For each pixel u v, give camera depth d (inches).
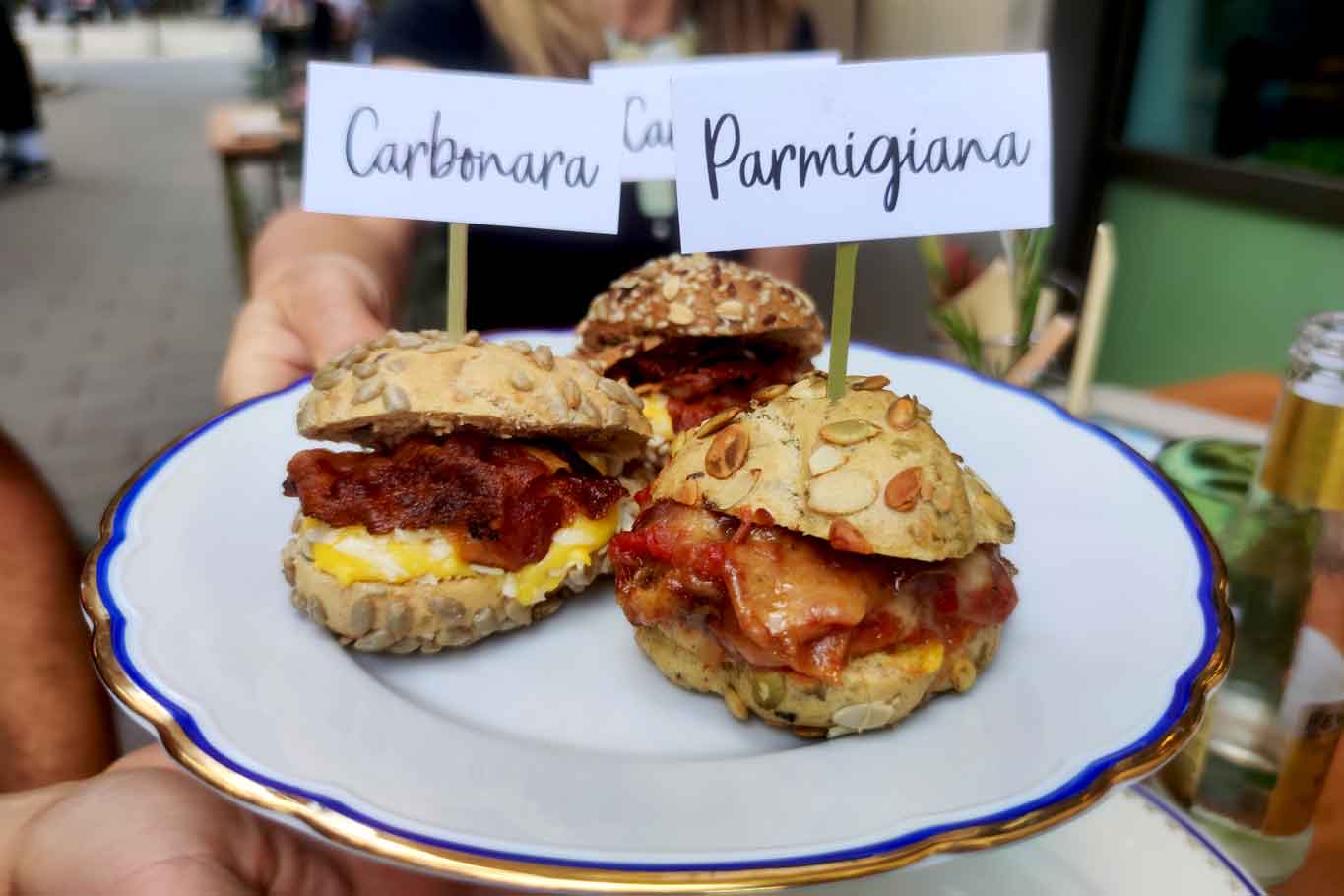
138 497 9.6
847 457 8.1
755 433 8.6
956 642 8.0
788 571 7.9
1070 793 6.7
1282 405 8.6
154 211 55.3
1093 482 10.2
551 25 18.8
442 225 21.7
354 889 7.6
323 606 8.7
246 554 9.5
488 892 7.8
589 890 6.1
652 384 12.1
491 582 9.1
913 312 23.7
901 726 7.8
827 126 8.3
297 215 17.8
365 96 9.3
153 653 7.9
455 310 9.6
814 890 7.4
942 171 8.4
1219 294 26.6
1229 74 25.5
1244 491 10.4
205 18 160.4
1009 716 7.7
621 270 19.2
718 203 8.2
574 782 7.2
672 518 8.6
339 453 9.5
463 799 6.9
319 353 12.0
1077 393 13.8
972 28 24.7
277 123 38.2
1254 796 8.5
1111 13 26.1
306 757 7.1
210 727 7.2
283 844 7.4
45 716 11.1
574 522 9.6
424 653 9.1
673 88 8.1
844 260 8.4
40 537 12.1
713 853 6.4
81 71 105.7
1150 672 7.8
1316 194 23.6
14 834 7.4
